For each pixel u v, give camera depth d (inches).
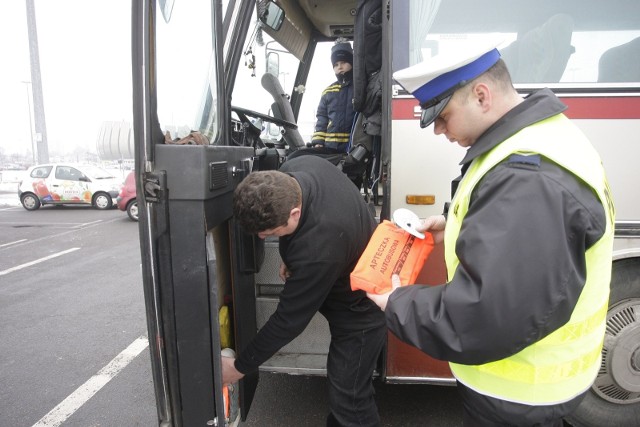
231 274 67.1
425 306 41.3
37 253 283.6
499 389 45.4
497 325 36.3
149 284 50.7
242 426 97.8
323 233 56.6
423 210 77.3
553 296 35.8
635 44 74.4
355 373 68.2
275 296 84.0
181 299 51.9
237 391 69.7
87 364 132.4
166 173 49.4
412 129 75.8
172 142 53.8
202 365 53.7
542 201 36.1
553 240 35.5
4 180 857.5
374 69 96.0
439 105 43.9
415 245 52.0
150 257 50.2
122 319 167.3
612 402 86.2
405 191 77.2
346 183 64.9
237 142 96.4
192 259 51.1
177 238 50.7
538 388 44.1
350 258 61.3
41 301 188.4
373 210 93.4
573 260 37.3
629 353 82.5
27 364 132.9
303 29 142.2
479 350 37.8
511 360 44.2
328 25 144.8
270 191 51.9
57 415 107.3
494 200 37.7
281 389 111.7
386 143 78.3
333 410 70.1
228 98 87.4
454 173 76.2
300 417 100.8
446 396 106.3
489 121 43.5
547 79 75.4
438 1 75.3
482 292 36.1
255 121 113.9
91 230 370.9
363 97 98.0
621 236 75.5
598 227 37.6
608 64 75.0
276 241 81.9
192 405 54.9
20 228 385.7
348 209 60.5
